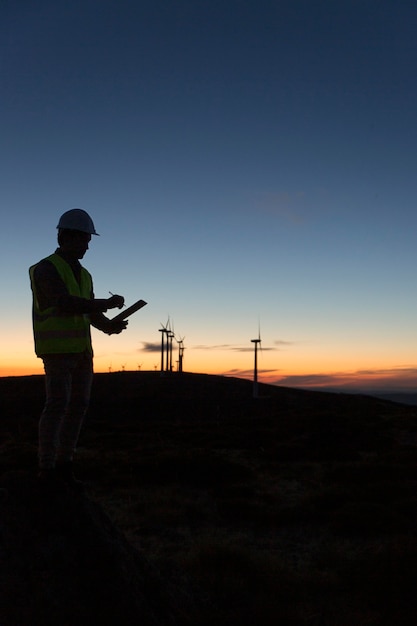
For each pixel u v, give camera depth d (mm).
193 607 6809
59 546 4953
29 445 25828
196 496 16547
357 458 23609
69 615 4680
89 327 5395
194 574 9219
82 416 5520
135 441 29812
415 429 33781
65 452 5453
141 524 13594
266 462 23250
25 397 64000
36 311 5137
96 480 18875
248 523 13812
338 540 12258
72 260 5301
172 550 11500
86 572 4961
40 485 5199
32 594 4633
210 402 66938
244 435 31297
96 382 75875
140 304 5559
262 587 9062
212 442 28688
